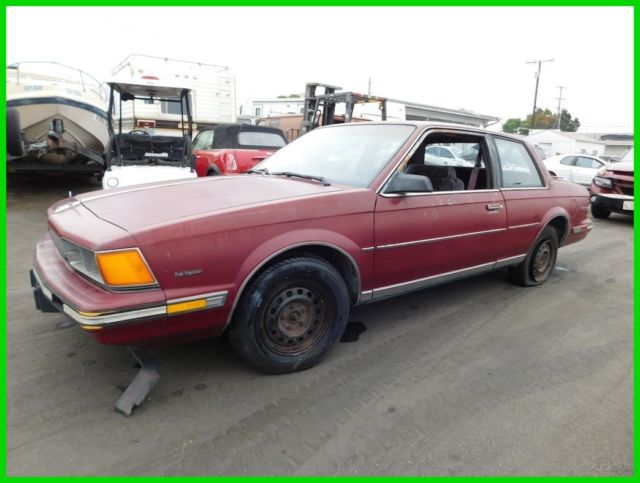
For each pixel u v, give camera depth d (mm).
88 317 2113
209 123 13578
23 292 4090
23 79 9828
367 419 2465
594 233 8492
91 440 2215
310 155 3754
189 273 2340
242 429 2340
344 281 3076
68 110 9156
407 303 4219
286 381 2797
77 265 2404
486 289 4703
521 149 4508
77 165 10055
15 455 2094
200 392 2645
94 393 2588
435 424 2451
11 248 5562
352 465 2127
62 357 2957
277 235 2611
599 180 9891
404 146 3311
